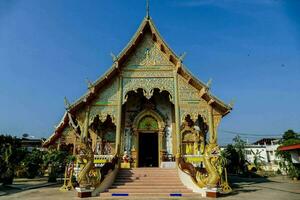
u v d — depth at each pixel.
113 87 20.34
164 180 16.38
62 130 25.11
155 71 20.67
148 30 21.75
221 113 19.56
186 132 21.97
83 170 14.13
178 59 20.22
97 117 20.14
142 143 24.33
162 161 21.16
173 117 22.58
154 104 22.88
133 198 13.30
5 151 21.81
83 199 13.06
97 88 19.92
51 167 25.92
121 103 19.92
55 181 25.73
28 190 17.77
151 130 22.42
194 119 19.48
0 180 21.61
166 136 22.19
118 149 18.77
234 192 15.77
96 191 14.12
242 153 39.81
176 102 19.78
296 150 25.86
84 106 19.81
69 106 19.19
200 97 19.95
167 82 20.41
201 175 14.44
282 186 20.38
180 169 16.55
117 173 17.33
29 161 30.17
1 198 13.62
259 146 60.34
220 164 15.91
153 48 21.33
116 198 13.32
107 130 22.53
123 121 22.55
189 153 21.30
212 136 18.97
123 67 20.75
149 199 12.98
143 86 20.28
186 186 15.37
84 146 14.77
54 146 25.53
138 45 21.39
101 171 14.83
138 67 20.75
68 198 13.42
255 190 17.05
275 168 49.69
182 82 20.33
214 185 13.67
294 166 28.02
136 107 22.98
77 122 21.70
